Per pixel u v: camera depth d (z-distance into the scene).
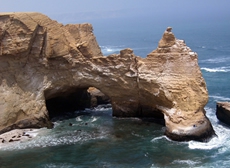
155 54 55.59
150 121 56.34
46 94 57.25
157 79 54.19
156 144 47.47
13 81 53.66
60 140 49.28
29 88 54.88
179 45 55.00
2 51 51.69
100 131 52.41
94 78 57.62
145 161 42.88
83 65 57.44
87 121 57.03
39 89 55.66
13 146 47.47
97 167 41.75
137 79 55.94
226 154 44.28
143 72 55.38
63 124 55.72
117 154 44.88
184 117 50.16
